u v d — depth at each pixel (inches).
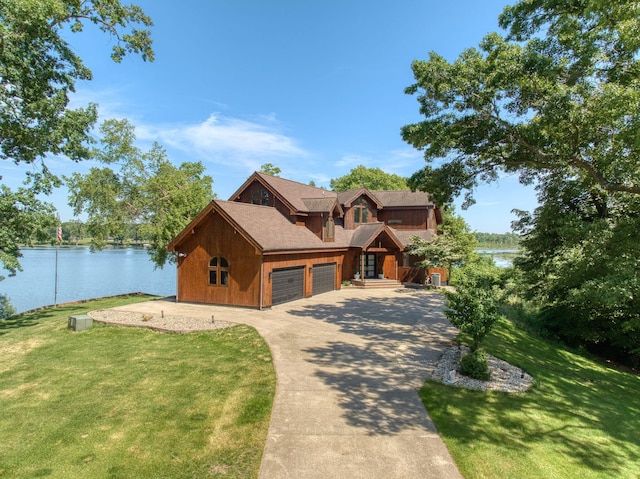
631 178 494.6
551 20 475.8
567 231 578.6
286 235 783.1
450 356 412.5
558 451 235.3
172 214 989.8
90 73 646.5
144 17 698.8
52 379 346.6
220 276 700.7
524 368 402.3
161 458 218.4
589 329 660.1
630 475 216.8
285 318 594.6
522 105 468.8
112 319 571.5
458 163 572.7
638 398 410.0
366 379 340.2
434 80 479.5
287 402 290.0
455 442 234.8
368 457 216.4
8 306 874.8
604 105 396.5
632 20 363.3
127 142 994.1
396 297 850.8
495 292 384.5
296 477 197.5
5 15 490.6
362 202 1149.1
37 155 613.6
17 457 221.3
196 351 426.3
